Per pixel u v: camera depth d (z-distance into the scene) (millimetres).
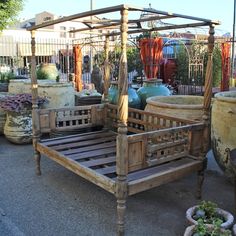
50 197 3381
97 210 3107
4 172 4086
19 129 5234
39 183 3744
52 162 4469
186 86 9656
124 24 2463
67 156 3561
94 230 2758
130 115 4430
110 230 2760
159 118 3951
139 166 2811
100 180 2865
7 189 3570
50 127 4145
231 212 3055
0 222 2863
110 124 4707
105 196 3412
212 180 3857
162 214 3037
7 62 12664
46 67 7840
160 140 3113
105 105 4695
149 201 3307
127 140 2660
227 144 3445
